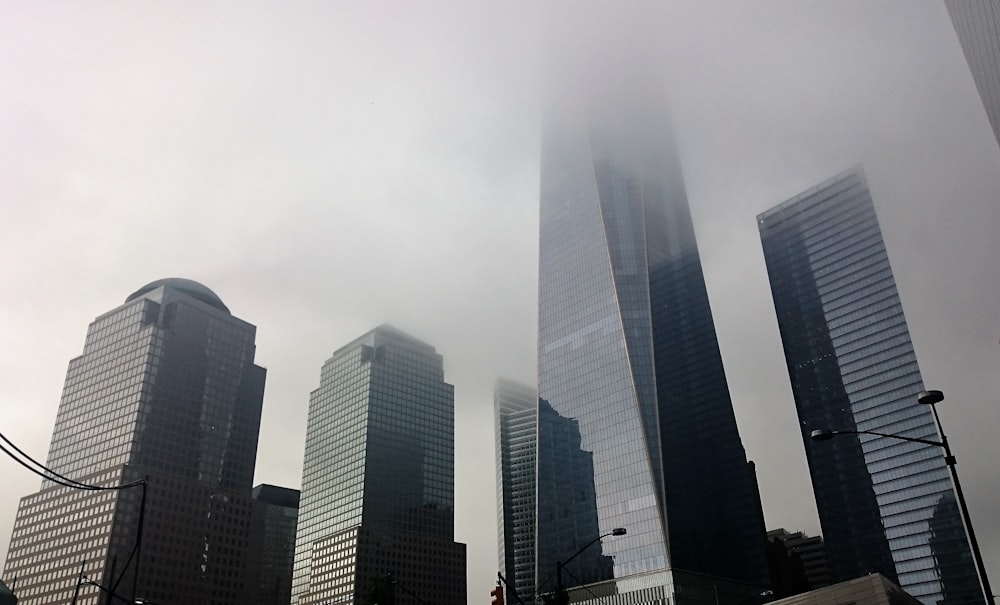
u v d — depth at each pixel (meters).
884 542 190.25
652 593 176.12
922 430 190.38
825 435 30.41
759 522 197.50
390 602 107.06
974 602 170.62
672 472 193.00
